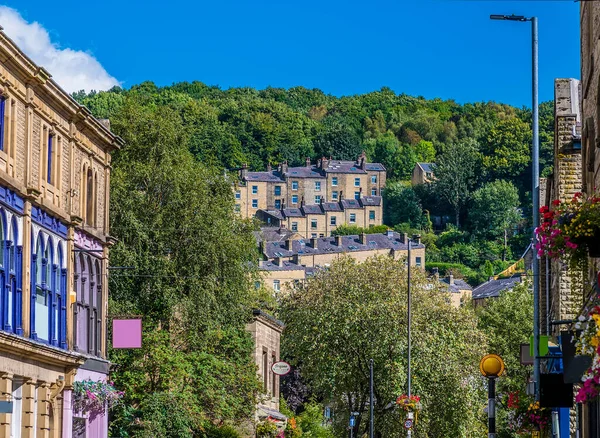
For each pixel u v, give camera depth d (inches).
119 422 2128.4
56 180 1706.4
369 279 3132.4
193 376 2220.7
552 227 892.6
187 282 2285.9
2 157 1469.0
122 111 2484.0
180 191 2333.9
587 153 1135.6
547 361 1375.5
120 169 2363.4
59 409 1686.8
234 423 2496.3
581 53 1179.9
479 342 3083.2
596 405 1033.5
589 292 960.9
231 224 2472.9
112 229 2283.5
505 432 3093.0
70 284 1755.7
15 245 1515.7
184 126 2551.7
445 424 2962.6
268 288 5034.5
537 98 1584.6
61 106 1711.4
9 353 1433.3
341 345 3073.3
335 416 3206.2
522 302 3602.4
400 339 3006.9
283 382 4133.9
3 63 1461.6
